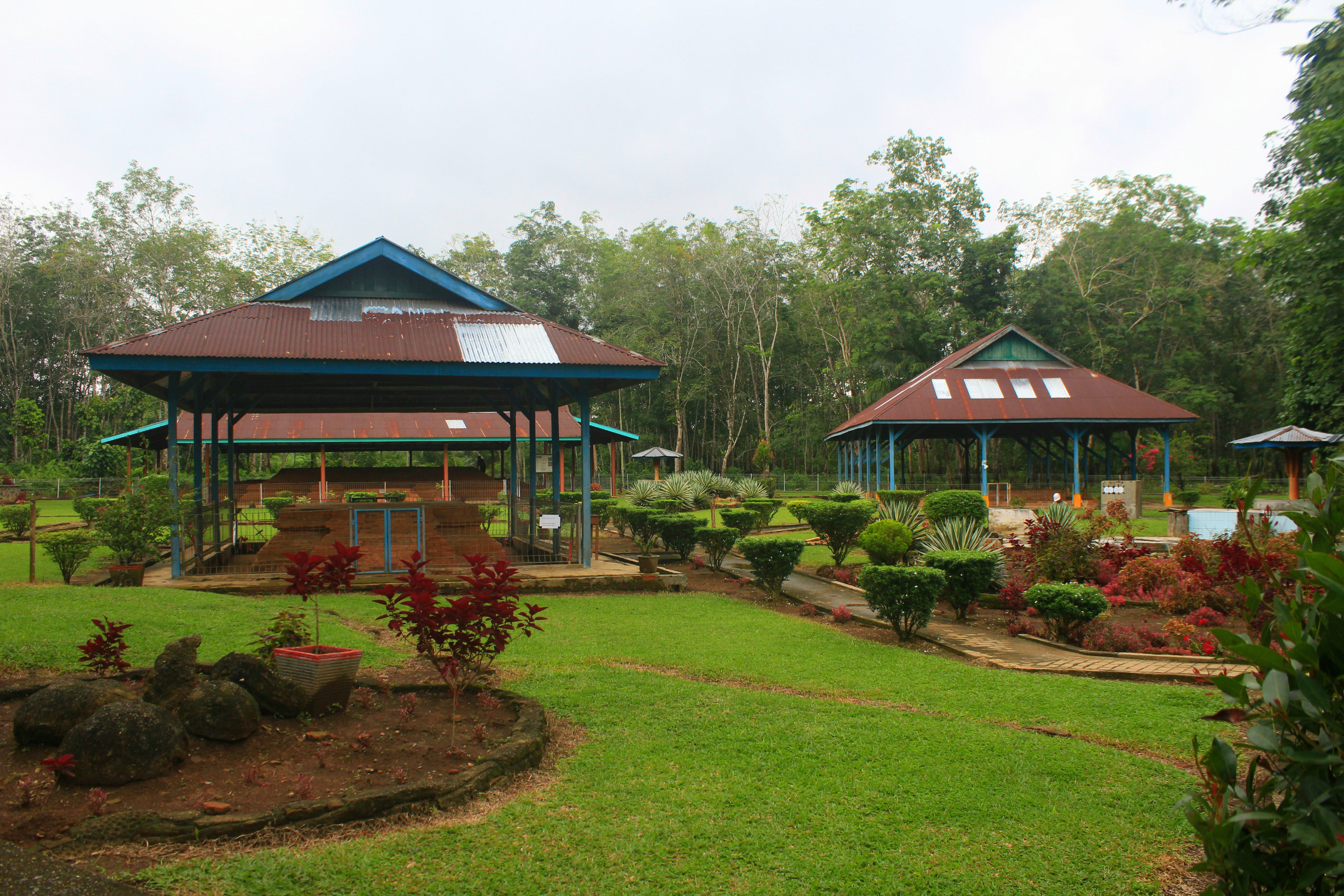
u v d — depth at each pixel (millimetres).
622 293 52375
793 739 5332
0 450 46688
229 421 16156
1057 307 46000
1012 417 30828
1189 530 19875
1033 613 10289
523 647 7996
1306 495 2242
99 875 3195
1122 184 49781
